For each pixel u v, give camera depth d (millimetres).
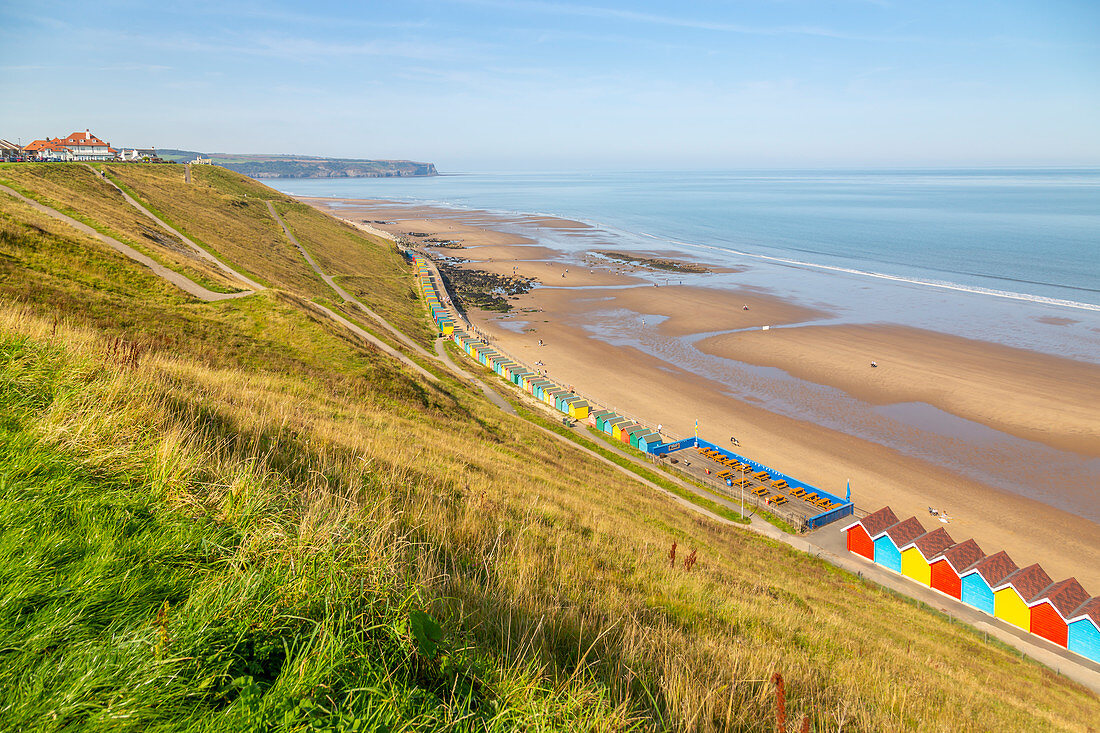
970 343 65938
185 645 2955
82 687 2543
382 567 4258
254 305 37125
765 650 7508
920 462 41594
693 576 11000
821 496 36000
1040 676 19359
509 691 3578
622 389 55281
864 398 52750
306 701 2809
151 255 43844
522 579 6168
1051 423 46938
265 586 3559
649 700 4531
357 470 9211
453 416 30516
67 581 3291
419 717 3098
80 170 72688
